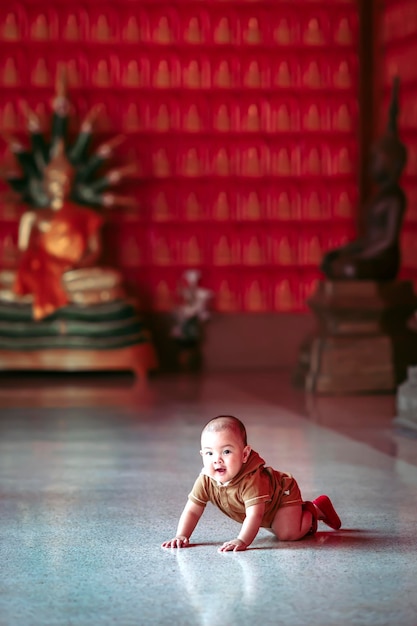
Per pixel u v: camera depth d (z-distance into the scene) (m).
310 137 14.02
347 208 14.09
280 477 4.96
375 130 13.91
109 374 13.56
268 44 13.92
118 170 13.75
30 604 3.95
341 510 5.60
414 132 12.84
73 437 8.31
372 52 13.87
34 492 6.16
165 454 7.48
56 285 12.98
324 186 14.08
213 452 4.68
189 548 4.80
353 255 11.67
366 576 4.30
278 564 4.49
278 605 3.91
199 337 14.04
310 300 11.93
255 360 14.14
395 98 11.60
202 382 12.56
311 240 14.09
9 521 5.40
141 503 5.84
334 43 13.95
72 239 13.20
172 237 14.04
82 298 12.97
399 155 11.60
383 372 11.33
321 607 3.89
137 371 12.97
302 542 4.89
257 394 11.27
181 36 13.87
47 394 11.37
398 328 11.68
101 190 13.77
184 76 13.91
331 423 9.04
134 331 13.06
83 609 3.88
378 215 11.73
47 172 13.49
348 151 14.05
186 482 6.45
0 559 4.63
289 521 4.87
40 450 7.69
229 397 10.98
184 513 4.89
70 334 12.88
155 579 4.28
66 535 5.09
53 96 13.84
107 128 13.88
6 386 12.20
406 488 6.23
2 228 13.81
